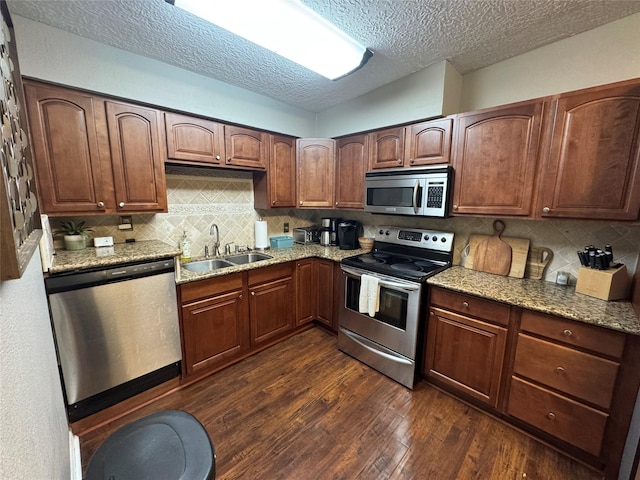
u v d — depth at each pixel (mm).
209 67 2057
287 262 2639
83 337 1612
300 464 1476
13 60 926
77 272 1562
